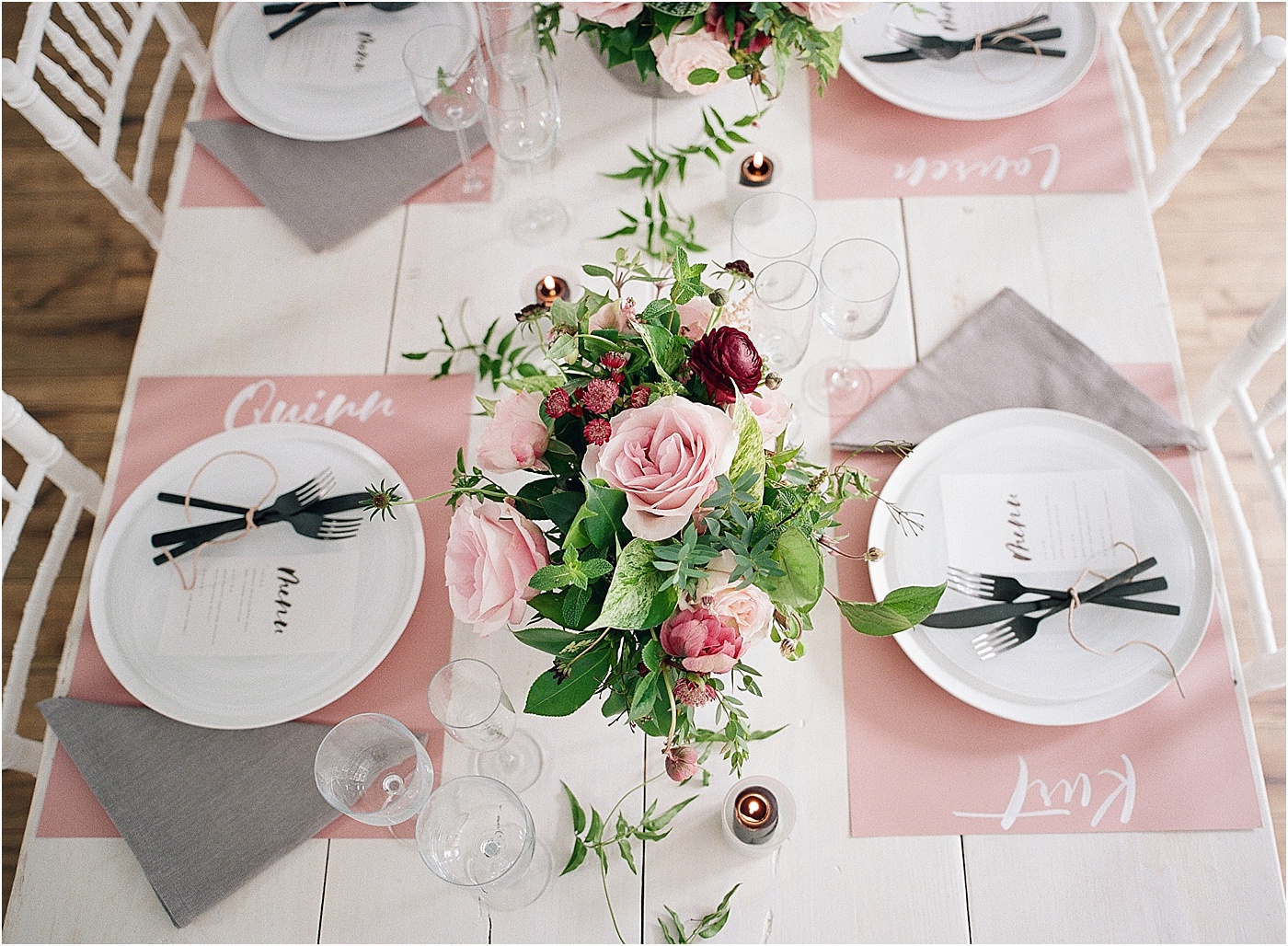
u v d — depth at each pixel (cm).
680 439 70
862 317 104
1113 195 128
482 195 131
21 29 241
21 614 193
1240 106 120
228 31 140
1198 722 99
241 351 123
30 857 98
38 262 226
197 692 103
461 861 86
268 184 131
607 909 95
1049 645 101
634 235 126
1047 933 93
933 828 96
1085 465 109
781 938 93
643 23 121
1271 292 211
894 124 134
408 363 121
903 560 106
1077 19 135
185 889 94
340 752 84
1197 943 92
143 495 113
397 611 106
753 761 100
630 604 69
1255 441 117
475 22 138
